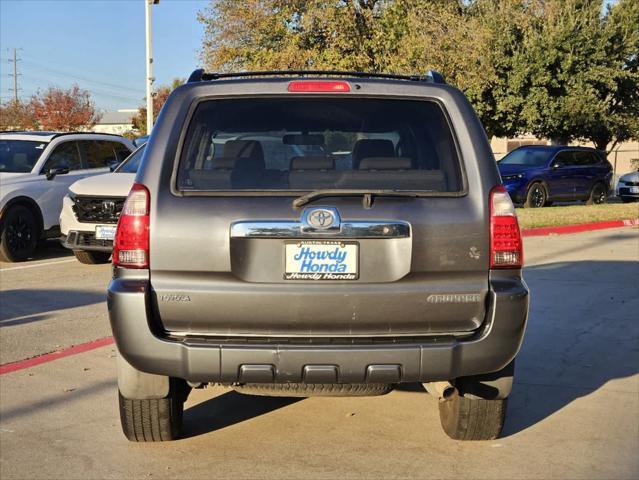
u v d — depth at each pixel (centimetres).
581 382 598
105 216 1086
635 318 808
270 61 2200
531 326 775
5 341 727
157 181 400
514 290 399
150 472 432
